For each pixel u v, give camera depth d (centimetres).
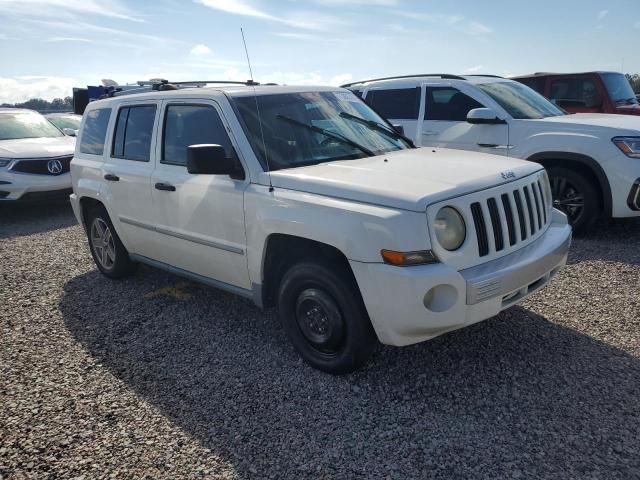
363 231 299
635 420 289
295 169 368
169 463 274
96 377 363
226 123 394
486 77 774
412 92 779
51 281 569
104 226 552
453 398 319
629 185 577
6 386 353
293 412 313
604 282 482
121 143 502
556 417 296
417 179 321
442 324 295
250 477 262
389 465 266
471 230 306
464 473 257
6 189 872
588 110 1010
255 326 433
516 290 320
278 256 376
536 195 366
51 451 286
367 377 346
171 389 344
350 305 323
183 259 446
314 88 466
